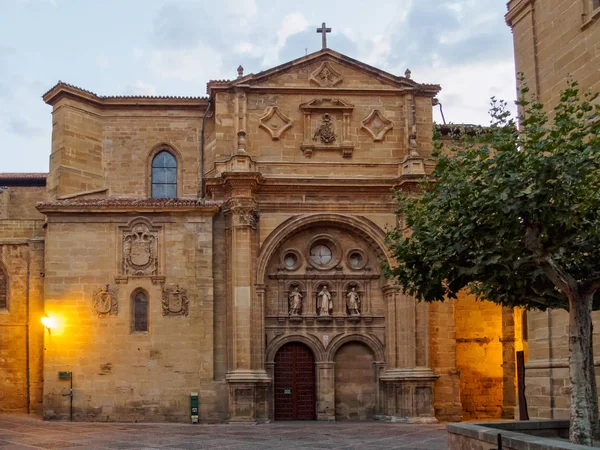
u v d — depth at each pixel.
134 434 32.66
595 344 24.75
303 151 42.72
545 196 17.72
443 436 32.06
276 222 41.75
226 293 40.94
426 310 41.12
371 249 42.97
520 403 29.05
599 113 18.44
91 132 44.81
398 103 43.84
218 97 43.06
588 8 25.78
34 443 28.92
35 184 50.72
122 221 40.62
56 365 39.12
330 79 43.44
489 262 19.27
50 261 40.00
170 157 45.69
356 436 32.25
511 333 45.19
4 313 43.59
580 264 20.62
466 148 20.81
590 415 17.75
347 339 42.06
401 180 41.72
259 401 39.66
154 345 39.62
